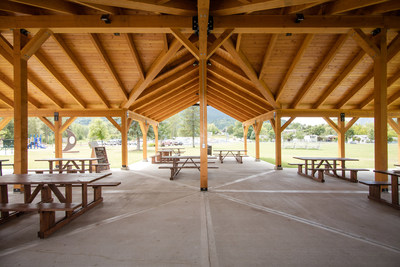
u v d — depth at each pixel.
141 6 3.53
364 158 11.91
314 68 6.19
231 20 4.04
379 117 4.27
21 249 2.19
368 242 2.35
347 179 5.70
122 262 1.96
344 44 5.45
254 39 5.43
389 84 6.38
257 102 8.52
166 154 12.13
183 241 2.35
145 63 6.20
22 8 4.10
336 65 6.15
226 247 2.23
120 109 7.81
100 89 7.13
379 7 4.08
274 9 4.41
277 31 4.17
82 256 2.06
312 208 3.46
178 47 5.26
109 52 5.73
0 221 2.86
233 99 9.61
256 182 5.50
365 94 7.52
